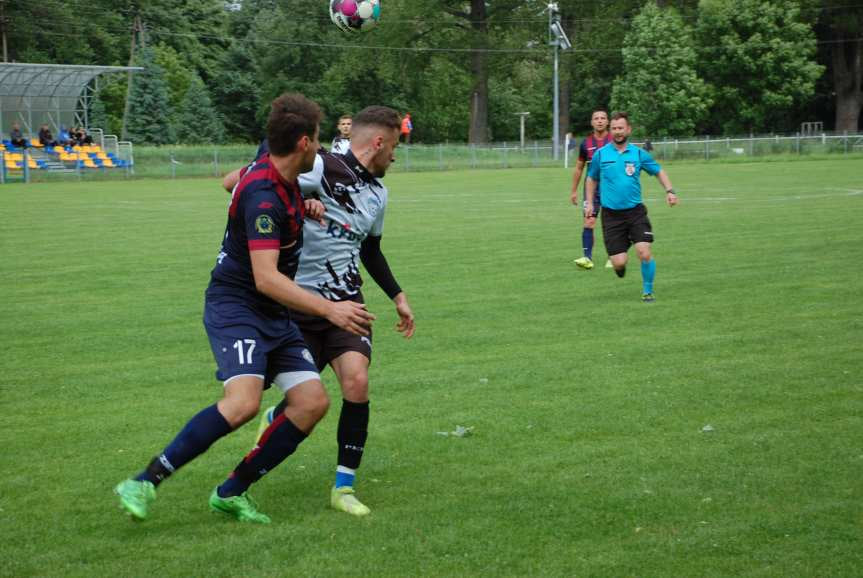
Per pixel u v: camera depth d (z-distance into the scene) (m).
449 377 8.34
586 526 4.98
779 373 8.16
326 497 5.58
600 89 86.81
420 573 4.44
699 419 6.92
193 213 27.00
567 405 7.37
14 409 7.51
